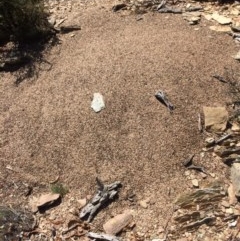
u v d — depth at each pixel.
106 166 2.15
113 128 2.25
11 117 2.37
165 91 2.32
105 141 2.22
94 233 1.96
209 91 2.33
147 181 2.10
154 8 2.79
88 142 2.22
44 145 2.25
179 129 2.22
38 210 2.07
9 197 2.13
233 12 2.73
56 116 2.32
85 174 2.14
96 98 2.33
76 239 1.96
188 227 1.94
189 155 2.15
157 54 2.46
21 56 2.58
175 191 2.05
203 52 2.47
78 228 1.99
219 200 2.00
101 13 2.79
